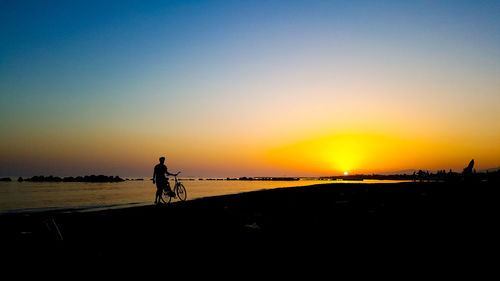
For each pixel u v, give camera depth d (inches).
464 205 535.5
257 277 203.0
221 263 236.2
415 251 255.4
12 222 415.2
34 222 418.0
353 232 339.9
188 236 338.3
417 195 765.9
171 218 466.0
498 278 188.2
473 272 200.1
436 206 536.1
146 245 298.0
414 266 215.8
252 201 717.3
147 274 212.7
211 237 331.6
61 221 435.8
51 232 297.9
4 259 248.7
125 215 498.0
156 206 632.4
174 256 259.1
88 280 201.2
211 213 516.1
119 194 2001.7
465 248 259.9
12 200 1519.4
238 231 362.0
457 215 430.9
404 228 351.9
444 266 213.9
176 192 747.4
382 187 1137.4
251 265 230.1
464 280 185.9
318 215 470.0
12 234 335.6
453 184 1190.9
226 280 198.1
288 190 1073.5
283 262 236.1
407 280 188.7
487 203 553.6
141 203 1109.1
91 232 362.3
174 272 216.8
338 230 353.1
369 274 202.2
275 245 291.6
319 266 223.6
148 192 2251.5
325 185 1390.3
